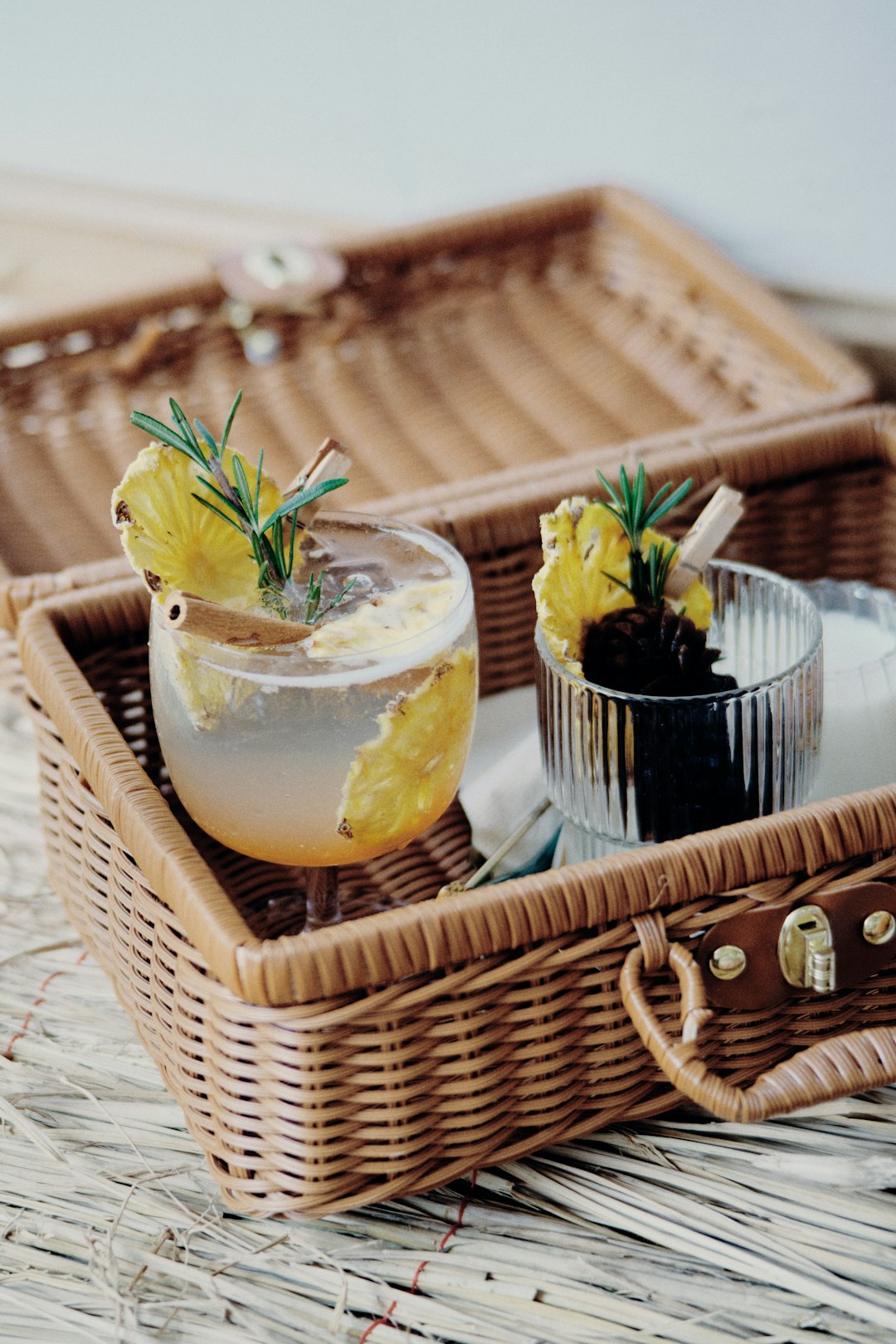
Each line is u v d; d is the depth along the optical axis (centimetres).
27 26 187
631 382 135
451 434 131
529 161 169
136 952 94
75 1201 94
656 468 109
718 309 134
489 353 140
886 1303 89
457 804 108
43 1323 90
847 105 143
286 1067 86
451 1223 92
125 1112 97
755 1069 94
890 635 104
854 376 122
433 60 167
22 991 103
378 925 85
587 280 148
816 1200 92
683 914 89
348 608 91
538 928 86
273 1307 90
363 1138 88
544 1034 89
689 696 94
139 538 90
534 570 110
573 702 95
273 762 89
